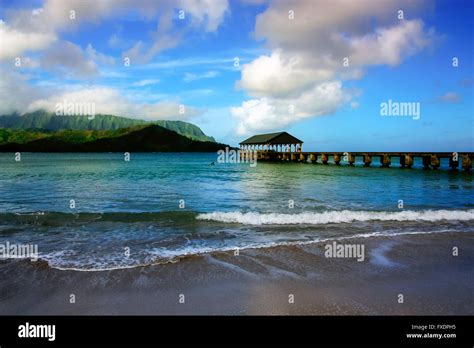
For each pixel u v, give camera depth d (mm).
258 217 11305
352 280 6059
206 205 14344
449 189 20359
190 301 5137
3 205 13805
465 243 8500
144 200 15484
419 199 16234
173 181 25344
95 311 4801
